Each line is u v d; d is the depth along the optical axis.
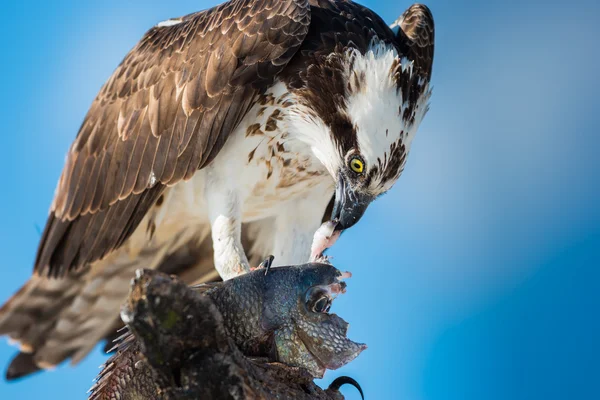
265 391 5.42
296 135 10.61
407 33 11.62
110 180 10.86
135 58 11.34
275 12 10.43
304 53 10.53
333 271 6.48
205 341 4.69
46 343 11.38
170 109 10.59
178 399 4.72
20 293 11.14
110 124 11.07
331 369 6.39
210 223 10.67
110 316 11.50
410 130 10.58
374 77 10.35
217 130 10.25
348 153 10.51
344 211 10.66
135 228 10.70
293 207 11.48
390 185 10.62
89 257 10.88
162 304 4.48
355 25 10.84
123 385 6.02
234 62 10.28
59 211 11.13
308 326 6.34
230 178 10.53
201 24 11.02
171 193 10.90
